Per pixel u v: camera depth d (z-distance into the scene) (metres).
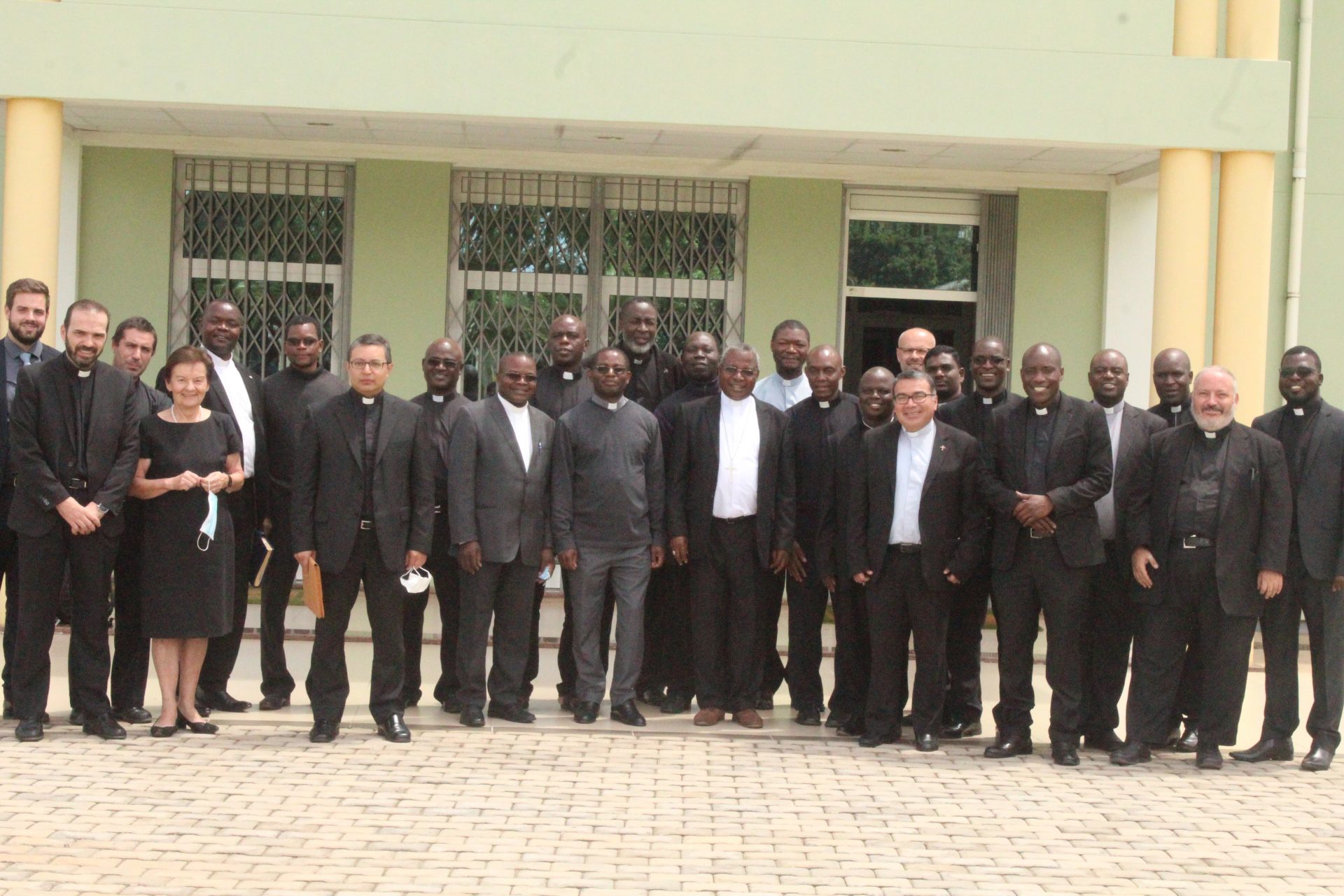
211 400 7.06
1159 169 9.31
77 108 9.44
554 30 8.90
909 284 11.23
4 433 6.66
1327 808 6.05
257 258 10.83
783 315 10.95
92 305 6.47
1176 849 5.36
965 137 9.10
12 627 6.68
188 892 4.58
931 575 6.83
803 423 7.51
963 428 7.37
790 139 9.59
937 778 6.40
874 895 4.76
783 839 5.36
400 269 10.80
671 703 7.64
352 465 6.71
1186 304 9.12
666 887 4.78
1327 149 11.27
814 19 10.27
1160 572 6.81
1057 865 5.13
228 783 5.89
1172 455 6.84
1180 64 9.05
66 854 4.91
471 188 10.90
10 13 8.75
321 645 6.73
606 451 7.29
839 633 7.32
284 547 7.33
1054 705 6.80
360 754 6.48
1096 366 7.13
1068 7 10.38
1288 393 7.00
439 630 9.67
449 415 7.62
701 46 8.95
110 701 7.23
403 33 8.85
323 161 10.79
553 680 8.57
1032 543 6.80
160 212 10.65
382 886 4.70
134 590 6.92
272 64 8.84
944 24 10.34
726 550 7.24
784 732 7.26
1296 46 11.14
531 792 5.91
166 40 8.80
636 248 10.97
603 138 9.88
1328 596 6.85
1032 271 11.08
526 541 7.16
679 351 11.02
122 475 6.55
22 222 8.82
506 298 10.96
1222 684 6.74
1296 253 11.18
